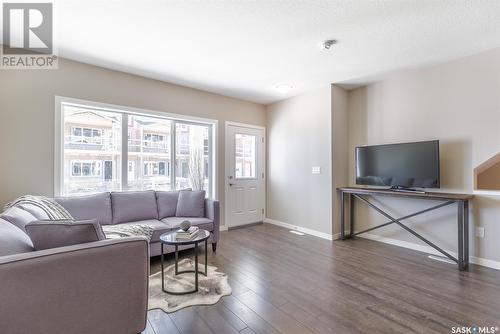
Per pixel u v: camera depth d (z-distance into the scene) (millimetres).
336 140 3867
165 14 2076
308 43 2568
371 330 1646
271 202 4875
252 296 2086
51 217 2057
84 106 3074
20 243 1341
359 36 2426
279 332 1634
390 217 3348
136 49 2701
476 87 2777
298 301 2010
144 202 3215
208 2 1921
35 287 1157
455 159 2928
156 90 3623
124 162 3439
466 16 2074
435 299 2025
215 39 2492
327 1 1911
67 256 1232
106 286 1338
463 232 2637
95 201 2885
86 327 1288
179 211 3410
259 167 4898
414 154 3068
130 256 1410
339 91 3928
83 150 3162
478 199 2756
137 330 1447
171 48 2682
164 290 2168
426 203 3178
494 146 2652
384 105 3611
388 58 2920
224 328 1678
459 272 2547
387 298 2047
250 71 3318
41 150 2775
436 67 3092
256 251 3232
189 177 4082
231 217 4480
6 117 2602
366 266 2719
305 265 2756
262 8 1998
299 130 4309
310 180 4121
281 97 4496
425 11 2016
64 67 2910
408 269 2635
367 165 3566
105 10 2016
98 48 2680
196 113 4031
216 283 2311
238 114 4578
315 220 4031
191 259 2941
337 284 2301
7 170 2598
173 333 1628
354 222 3980
